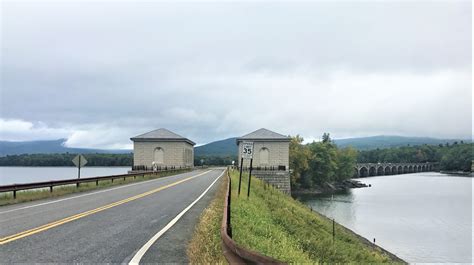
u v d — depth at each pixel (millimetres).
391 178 171250
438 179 158250
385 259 23344
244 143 23094
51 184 24734
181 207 17703
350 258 19109
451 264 30891
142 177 46656
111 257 8383
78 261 8016
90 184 32188
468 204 69625
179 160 88812
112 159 150625
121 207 17438
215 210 15445
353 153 132750
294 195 95625
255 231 13492
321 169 111938
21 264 7719
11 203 19047
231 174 50312
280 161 82250
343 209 64438
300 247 16281
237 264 5910
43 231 11227
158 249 9211
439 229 45562
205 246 9188
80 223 12773
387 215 56812
